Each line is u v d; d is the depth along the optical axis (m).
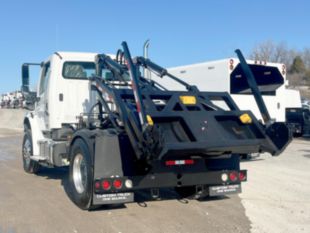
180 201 7.39
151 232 5.63
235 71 12.41
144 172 6.34
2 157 14.23
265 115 6.51
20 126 35.50
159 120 5.87
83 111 9.06
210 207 6.99
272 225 6.00
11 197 7.66
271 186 8.79
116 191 6.21
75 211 6.65
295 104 23.30
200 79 13.16
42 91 9.47
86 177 6.35
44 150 8.95
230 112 6.34
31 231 5.65
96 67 8.14
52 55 9.02
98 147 6.27
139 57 7.49
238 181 6.96
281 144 6.34
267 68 13.64
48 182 9.13
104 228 5.79
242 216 6.45
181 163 6.43
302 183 9.14
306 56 78.19
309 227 5.92
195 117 6.04
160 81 12.62
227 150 5.94
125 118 5.91
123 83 7.27
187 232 5.64
